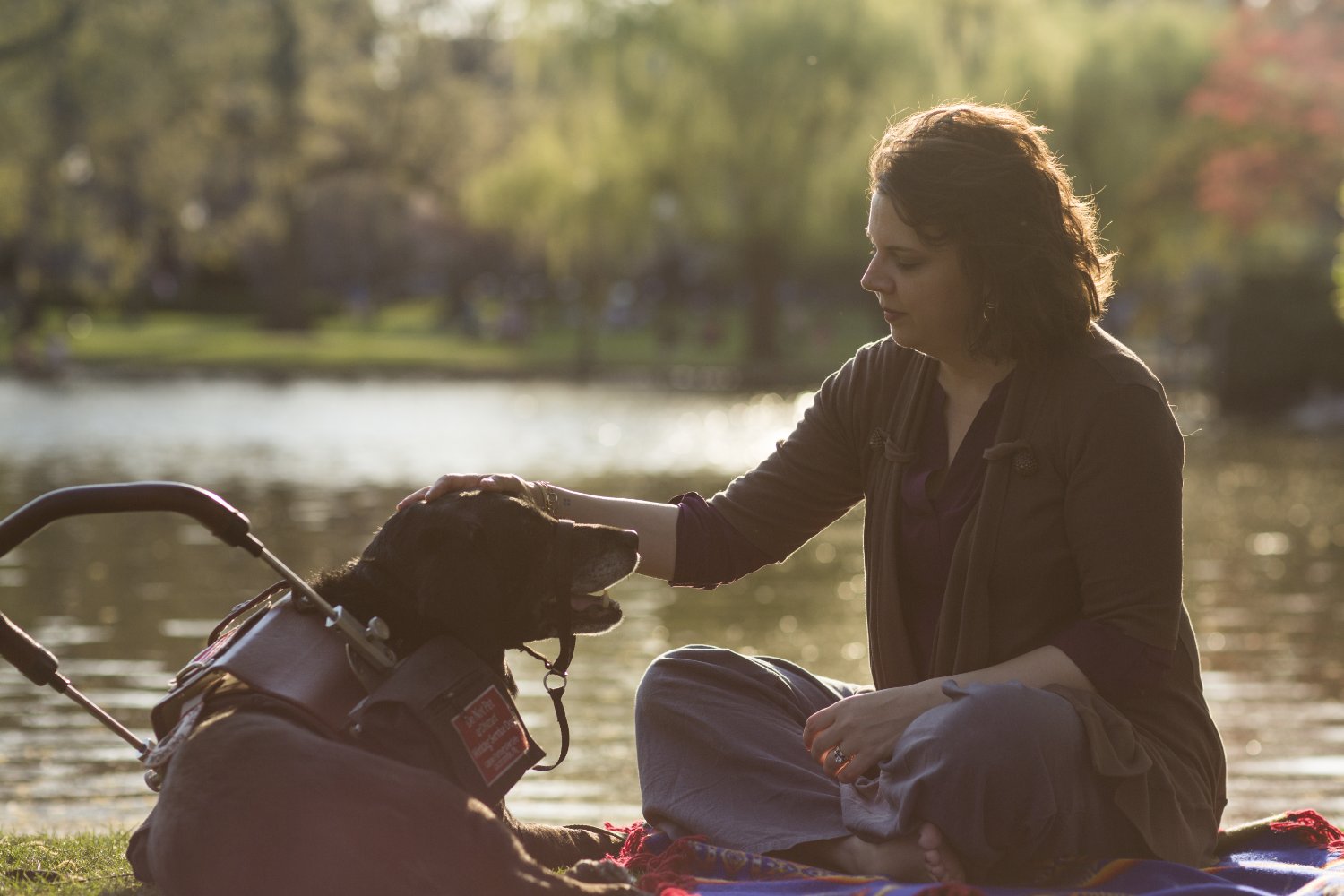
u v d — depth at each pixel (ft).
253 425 86.07
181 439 76.89
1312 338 97.35
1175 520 11.09
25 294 152.15
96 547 42.37
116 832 15.14
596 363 141.18
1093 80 124.36
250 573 37.93
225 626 11.15
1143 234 129.39
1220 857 12.00
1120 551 10.98
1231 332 99.76
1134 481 10.98
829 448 12.59
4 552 10.00
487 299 240.94
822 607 34.71
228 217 162.50
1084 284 11.25
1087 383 11.13
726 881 10.96
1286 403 98.58
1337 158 112.06
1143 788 10.71
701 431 81.82
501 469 62.59
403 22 173.27
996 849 10.43
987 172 10.93
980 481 11.39
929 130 11.19
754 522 12.72
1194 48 134.00
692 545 12.60
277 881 9.33
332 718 10.12
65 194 131.03
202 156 146.10
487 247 223.30
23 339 132.16
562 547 11.28
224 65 137.90
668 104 119.65
